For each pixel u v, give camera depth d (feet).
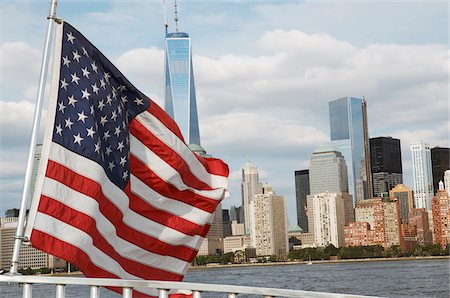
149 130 46.88
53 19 43.19
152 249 46.34
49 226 39.83
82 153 41.83
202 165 49.19
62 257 39.83
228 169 49.80
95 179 41.93
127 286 33.86
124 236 45.42
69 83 42.83
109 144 44.16
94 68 44.19
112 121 44.45
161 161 46.91
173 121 47.75
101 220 42.96
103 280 34.24
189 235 47.93
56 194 40.47
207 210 48.67
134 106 46.57
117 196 44.24
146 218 46.50
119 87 46.06
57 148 41.27
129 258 45.34
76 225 40.75
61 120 41.91
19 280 35.17
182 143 47.57
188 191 48.14
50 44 42.98
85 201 41.29
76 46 43.73
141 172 46.60
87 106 42.83
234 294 31.89
